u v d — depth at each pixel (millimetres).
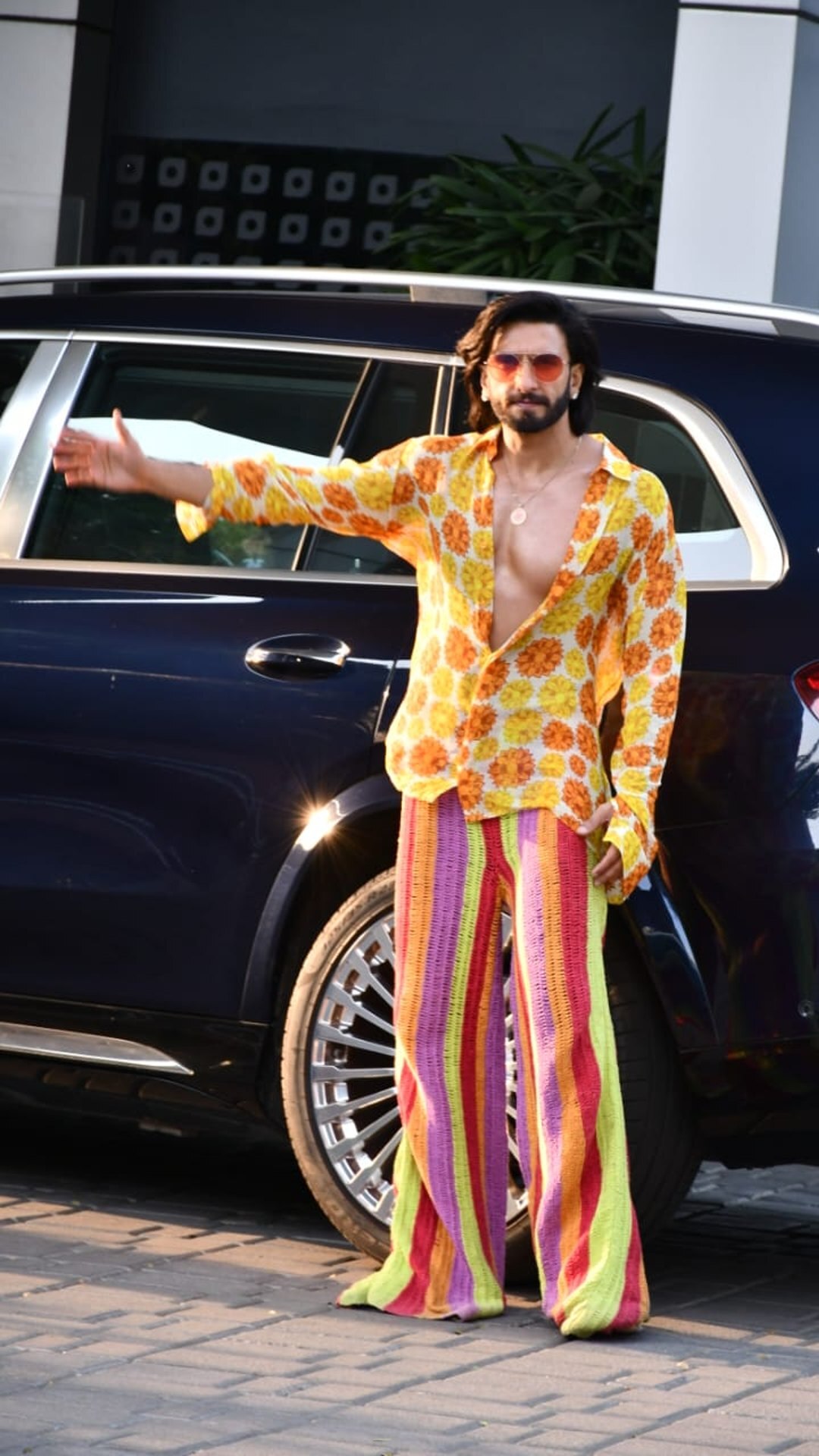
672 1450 5402
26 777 7449
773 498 6754
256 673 7156
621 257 14898
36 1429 5352
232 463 6297
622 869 6309
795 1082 6512
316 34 15773
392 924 6930
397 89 15680
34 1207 7617
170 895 7258
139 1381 5766
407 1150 6613
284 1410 5594
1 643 7496
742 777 6531
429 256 15305
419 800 6477
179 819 7246
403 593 7074
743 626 6629
